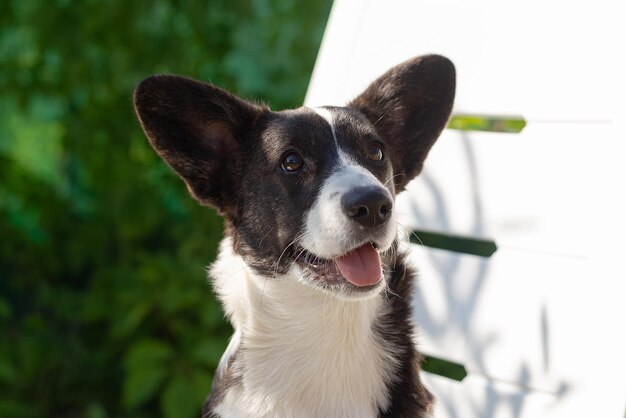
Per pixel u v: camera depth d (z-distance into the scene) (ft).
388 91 10.37
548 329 10.30
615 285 9.82
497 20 11.60
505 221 10.92
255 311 9.49
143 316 15.98
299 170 9.25
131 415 16.49
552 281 10.39
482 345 10.87
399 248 9.92
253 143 9.78
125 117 18.17
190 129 9.92
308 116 9.45
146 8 17.90
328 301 9.13
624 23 10.59
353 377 9.32
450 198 11.42
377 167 9.45
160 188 18.17
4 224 18.22
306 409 9.37
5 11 18.28
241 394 9.50
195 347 15.64
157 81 9.57
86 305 17.17
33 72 18.35
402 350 9.52
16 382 16.63
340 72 12.64
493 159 11.18
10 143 20.47
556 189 10.57
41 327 17.57
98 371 17.03
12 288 18.42
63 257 18.58
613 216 10.00
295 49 18.89
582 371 9.91
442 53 11.88
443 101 10.36
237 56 19.56
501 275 10.85
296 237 9.18
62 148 18.93
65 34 17.93
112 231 18.33
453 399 11.04
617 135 10.20
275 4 19.22
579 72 10.71
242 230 9.78
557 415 10.03
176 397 15.10
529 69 11.12
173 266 16.60
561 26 11.05
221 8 18.65
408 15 12.39
